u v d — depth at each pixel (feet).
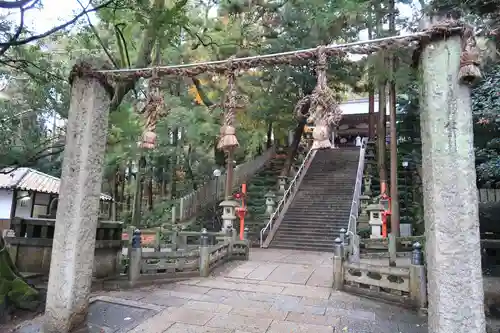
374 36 45.39
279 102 53.16
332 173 67.05
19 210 46.52
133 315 17.76
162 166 67.56
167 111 15.56
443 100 11.64
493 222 30.78
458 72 11.54
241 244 35.42
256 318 17.79
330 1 38.55
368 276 22.33
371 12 42.68
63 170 15.64
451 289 10.94
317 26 41.11
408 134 71.41
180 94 50.96
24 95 26.43
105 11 21.33
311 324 17.03
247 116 54.08
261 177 74.33
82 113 15.84
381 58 41.37
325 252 41.14
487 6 19.67
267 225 48.32
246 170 73.00
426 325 17.02
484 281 25.26
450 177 11.32
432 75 11.90
